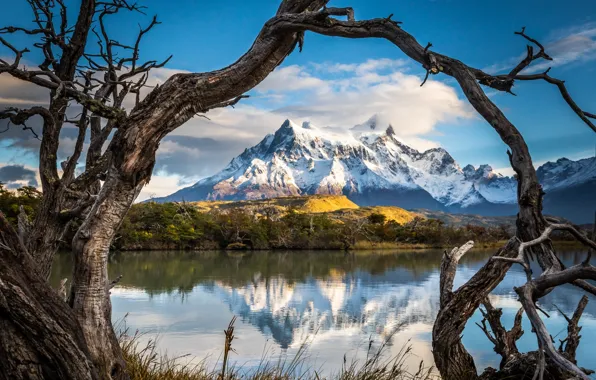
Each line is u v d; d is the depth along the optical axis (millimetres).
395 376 6109
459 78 3359
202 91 3750
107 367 3531
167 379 5984
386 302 28984
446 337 5363
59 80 4398
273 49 3834
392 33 3447
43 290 3281
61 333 3209
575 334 4984
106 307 3646
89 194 4707
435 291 33969
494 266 5188
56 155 4824
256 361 14133
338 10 3576
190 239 86250
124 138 3609
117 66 5922
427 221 111500
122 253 73375
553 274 3166
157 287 34062
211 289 33781
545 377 4715
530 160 3354
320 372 12164
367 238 99812
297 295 31750
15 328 3170
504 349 5516
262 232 90438
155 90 3711
